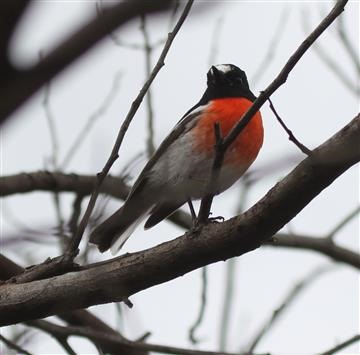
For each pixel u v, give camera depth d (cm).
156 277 668
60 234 728
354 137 574
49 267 698
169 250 663
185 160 1053
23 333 921
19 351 879
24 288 682
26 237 438
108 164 673
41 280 687
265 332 934
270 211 625
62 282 678
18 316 681
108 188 727
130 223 988
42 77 269
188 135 1063
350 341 893
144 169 1017
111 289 669
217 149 658
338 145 581
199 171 1052
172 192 1041
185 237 662
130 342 969
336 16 605
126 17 278
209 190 661
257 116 1049
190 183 1048
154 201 1038
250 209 640
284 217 629
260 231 638
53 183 1227
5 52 256
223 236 646
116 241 970
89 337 988
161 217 1059
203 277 893
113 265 675
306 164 598
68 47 271
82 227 690
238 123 650
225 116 1062
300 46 610
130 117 671
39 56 273
